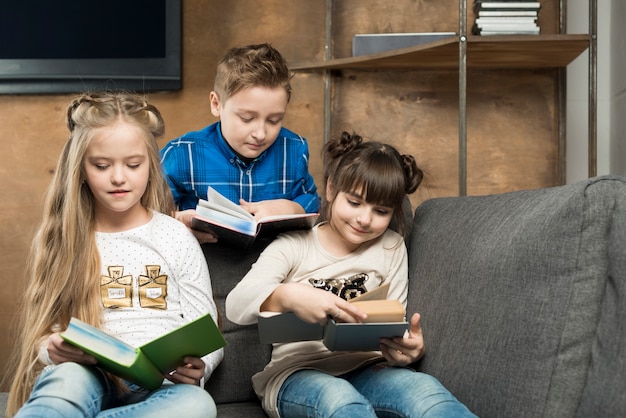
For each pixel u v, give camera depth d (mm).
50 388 1192
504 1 2664
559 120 3047
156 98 3111
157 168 1620
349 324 1292
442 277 1494
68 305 1488
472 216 1520
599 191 1207
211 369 1494
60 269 1492
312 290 1350
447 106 3102
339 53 3125
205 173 2174
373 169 1514
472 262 1403
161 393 1275
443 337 1420
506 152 3084
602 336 1157
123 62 3057
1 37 3062
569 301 1192
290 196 2277
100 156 1469
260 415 1501
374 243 1632
